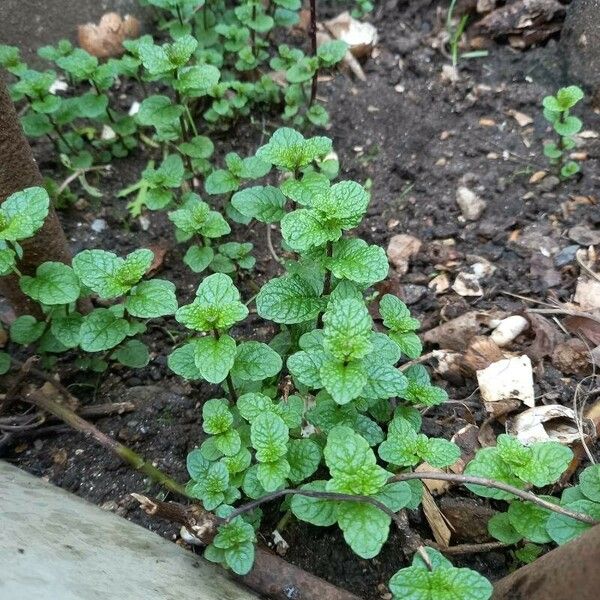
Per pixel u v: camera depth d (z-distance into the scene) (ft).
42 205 0.71
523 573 0.60
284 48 1.18
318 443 0.75
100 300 0.98
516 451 0.69
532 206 1.09
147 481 0.82
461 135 1.20
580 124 1.05
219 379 0.67
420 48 1.31
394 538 0.76
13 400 0.88
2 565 0.45
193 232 0.93
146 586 0.55
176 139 1.11
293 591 0.65
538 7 1.23
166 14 1.35
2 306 0.99
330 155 1.19
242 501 0.75
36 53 1.25
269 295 0.76
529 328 0.94
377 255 0.71
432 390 0.76
